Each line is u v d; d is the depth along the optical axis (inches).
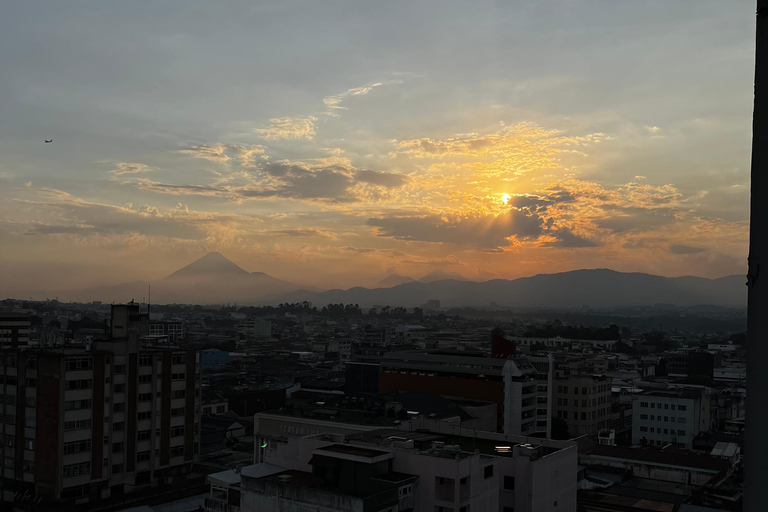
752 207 351.6
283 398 7500.0
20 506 3742.6
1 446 3934.5
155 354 4200.3
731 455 4724.4
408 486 2331.4
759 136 351.9
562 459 2829.7
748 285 351.6
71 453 3742.6
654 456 4635.8
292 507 2305.6
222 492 2898.6
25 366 3860.7
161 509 3823.8
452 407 4670.3
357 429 3631.9
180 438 4333.2
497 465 2576.3
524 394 5098.4
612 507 3826.3
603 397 6850.4
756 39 359.3
